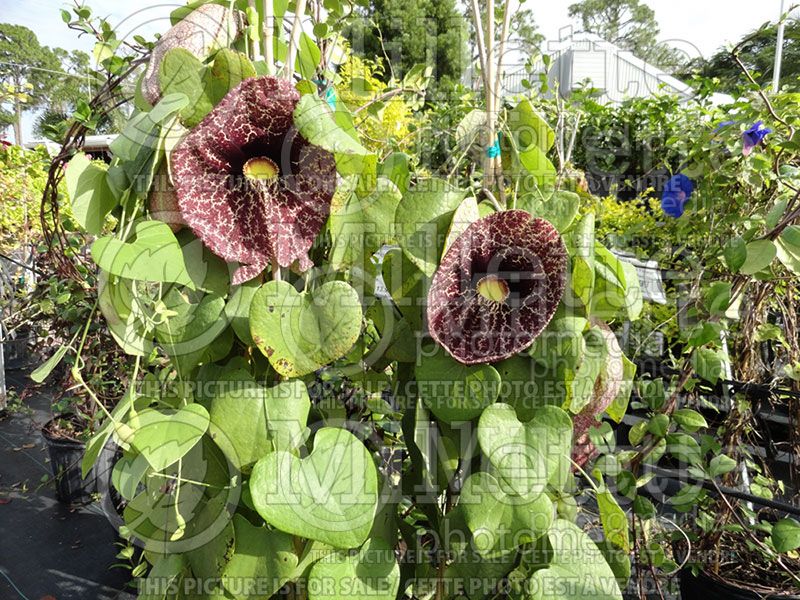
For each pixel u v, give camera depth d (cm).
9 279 293
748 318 140
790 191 129
